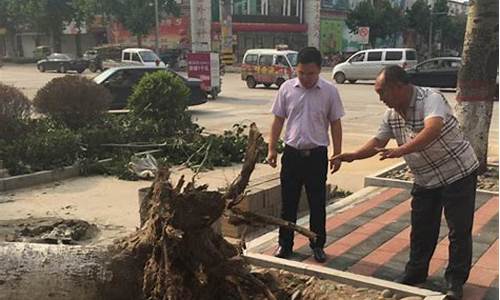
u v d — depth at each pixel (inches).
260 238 227.3
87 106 446.9
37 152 366.0
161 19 2101.4
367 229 240.5
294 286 179.5
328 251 213.0
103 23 2258.9
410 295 169.9
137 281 140.1
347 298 169.3
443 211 181.0
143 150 417.4
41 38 2527.1
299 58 190.5
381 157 161.2
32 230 251.4
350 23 2320.4
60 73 1663.4
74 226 258.4
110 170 375.9
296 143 194.1
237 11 2166.6
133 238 148.2
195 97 724.0
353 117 673.6
